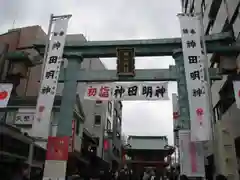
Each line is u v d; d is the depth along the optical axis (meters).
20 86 24.70
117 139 46.56
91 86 14.58
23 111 20.34
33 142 17.39
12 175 9.48
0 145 13.54
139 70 14.52
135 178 17.66
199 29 14.05
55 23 15.06
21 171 9.59
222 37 14.19
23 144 16.19
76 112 24.36
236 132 16.53
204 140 11.73
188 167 12.09
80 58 15.34
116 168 44.44
